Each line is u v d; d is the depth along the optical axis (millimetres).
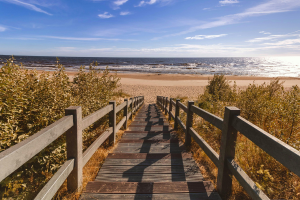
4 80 2248
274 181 2215
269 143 1419
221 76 10984
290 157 1214
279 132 2811
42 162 2268
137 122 6652
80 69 4914
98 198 2023
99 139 2902
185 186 2244
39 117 2572
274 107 3584
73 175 2074
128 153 3277
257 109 4129
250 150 2834
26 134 2346
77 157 2055
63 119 1810
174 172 2699
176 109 5188
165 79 31703
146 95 19594
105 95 5395
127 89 21891
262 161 2549
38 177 2242
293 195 2012
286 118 3014
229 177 2104
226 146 2055
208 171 2766
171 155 3232
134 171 2711
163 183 2293
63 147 2555
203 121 4820
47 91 2850
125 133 4840
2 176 1066
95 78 5406
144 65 76812
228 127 2023
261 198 1459
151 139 4352
